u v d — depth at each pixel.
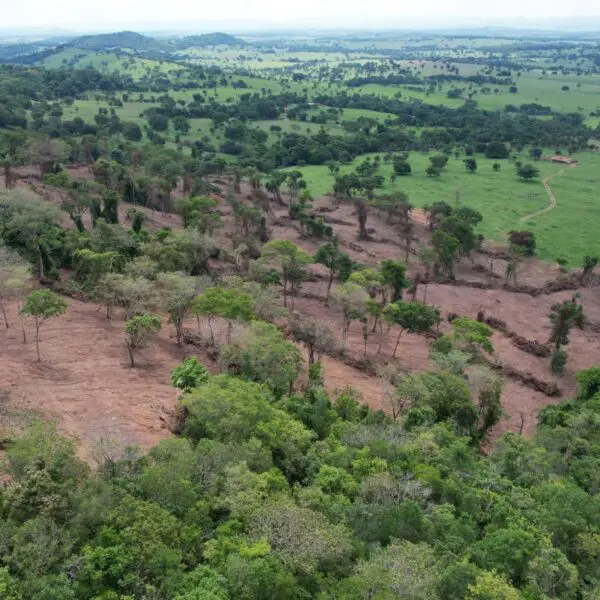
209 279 90.00
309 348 78.44
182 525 36.16
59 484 36.78
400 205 166.12
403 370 83.69
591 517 46.44
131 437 51.50
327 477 46.22
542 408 78.62
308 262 108.62
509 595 33.78
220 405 51.44
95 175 161.00
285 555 34.69
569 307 96.38
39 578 30.69
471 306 119.50
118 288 76.56
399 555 36.09
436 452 53.97
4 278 75.25
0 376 59.78
